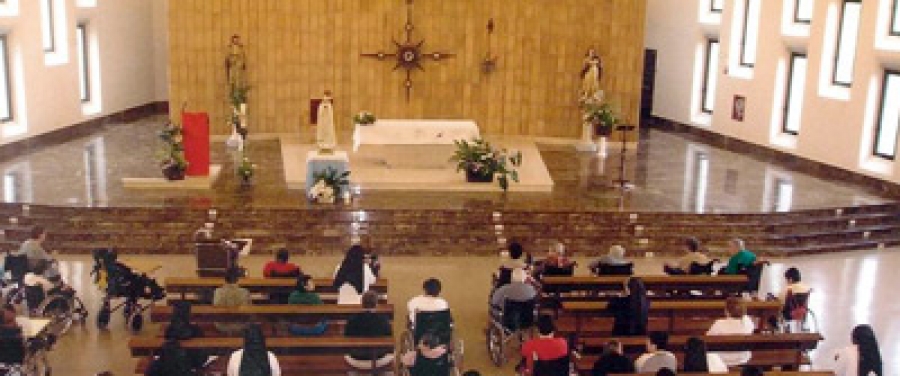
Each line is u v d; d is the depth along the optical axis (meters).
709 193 19.30
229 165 20.11
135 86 25.86
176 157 18.02
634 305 10.96
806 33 22.28
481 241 16.80
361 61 23.16
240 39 22.44
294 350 9.86
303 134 23.42
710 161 22.62
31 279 11.95
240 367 8.78
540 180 19.20
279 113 23.17
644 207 17.89
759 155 23.73
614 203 18.12
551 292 12.66
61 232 16.09
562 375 9.78
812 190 20.17
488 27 23.11
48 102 22.16
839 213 18.56
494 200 18.05
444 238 16.70
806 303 12.17
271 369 9.04
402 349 11.00
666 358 9.40
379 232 16.75
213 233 16.39
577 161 21.80
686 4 25.59
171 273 15.05
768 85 23.31
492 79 23.50
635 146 23.66
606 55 23.09
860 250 17.94
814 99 22.20
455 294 14.60
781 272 16.36
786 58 23.00
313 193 17.19
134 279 12.51
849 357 9.68
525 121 23.75
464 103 23.62
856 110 21.12
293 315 10.85
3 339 9.77
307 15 22.67
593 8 22.86
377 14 22.91
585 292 13.04
